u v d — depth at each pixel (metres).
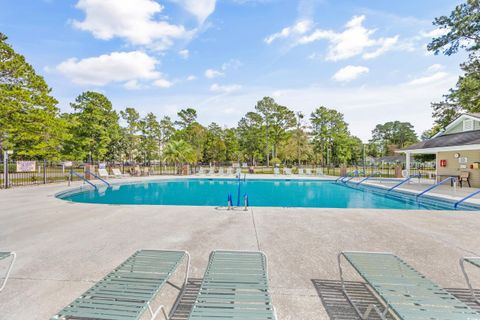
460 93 18.58
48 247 3.72
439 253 3.55
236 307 1.65
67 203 7.47
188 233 4.47
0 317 2.04
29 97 13.05
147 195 12.15
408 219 5.58
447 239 4.18
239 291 1.86
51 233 4.45
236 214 6.04
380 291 1.90
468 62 19.03
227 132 47.91
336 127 43.25
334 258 3.35
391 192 11.72
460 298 2.39
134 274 2.17
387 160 39.16
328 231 4.62
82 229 4.71
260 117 42.56
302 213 6.16
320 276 2.83
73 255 3.40
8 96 12.40
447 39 16.39
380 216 5.88
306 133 40.22
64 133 16.33
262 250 3.63
